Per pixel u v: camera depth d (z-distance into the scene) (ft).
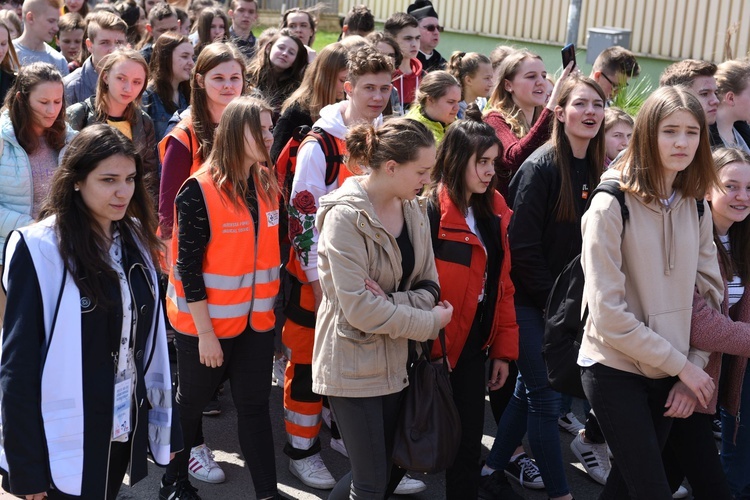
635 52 39.73
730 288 12.11
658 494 10.18
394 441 10.54
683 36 38.22
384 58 12.99
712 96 16.84
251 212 12.00
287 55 18.95
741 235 12.11
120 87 15.76
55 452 8.68
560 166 13.14
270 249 12.22
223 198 11.70
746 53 36.58
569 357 10.94
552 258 13.30
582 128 13.02
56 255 8.79
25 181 14.02
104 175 8.83
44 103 13.92
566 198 13.01
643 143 10.00
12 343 8.58
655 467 10.18
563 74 15.31
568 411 16.22
